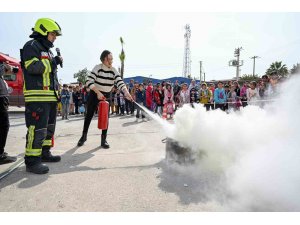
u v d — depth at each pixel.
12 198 2.42
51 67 3.23
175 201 2.34
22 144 5.06
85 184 2.76
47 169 3.13
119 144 4.94
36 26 3.20
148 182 2.80
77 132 6.58
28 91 3.12
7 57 12.44
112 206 2.26
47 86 3.18
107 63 4.55
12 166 3.39
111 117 11.02
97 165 3.47
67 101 10.70
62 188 2.65
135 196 2.46
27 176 3.02
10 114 13.16
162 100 10.55
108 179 2.90
